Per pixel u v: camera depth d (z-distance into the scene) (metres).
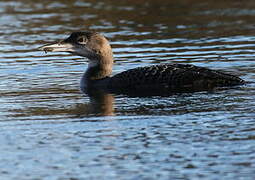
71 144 10.09
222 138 10.12
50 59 17.12
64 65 16.45
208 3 25.00
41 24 21.73
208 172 8.80
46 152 9.76
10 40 19.39
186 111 11.75
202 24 21.38
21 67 16.17
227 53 17.05
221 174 8.70
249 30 20.20
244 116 11.26
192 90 13.55
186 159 9.30
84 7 24.64
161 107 12.14
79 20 22.25
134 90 13.88
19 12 23.89
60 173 8.93
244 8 23.91
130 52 17.62
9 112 12.00
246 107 11.83
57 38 19.42
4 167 9.20
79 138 10.36
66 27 21.11
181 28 20.84
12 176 8.87
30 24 21.77
